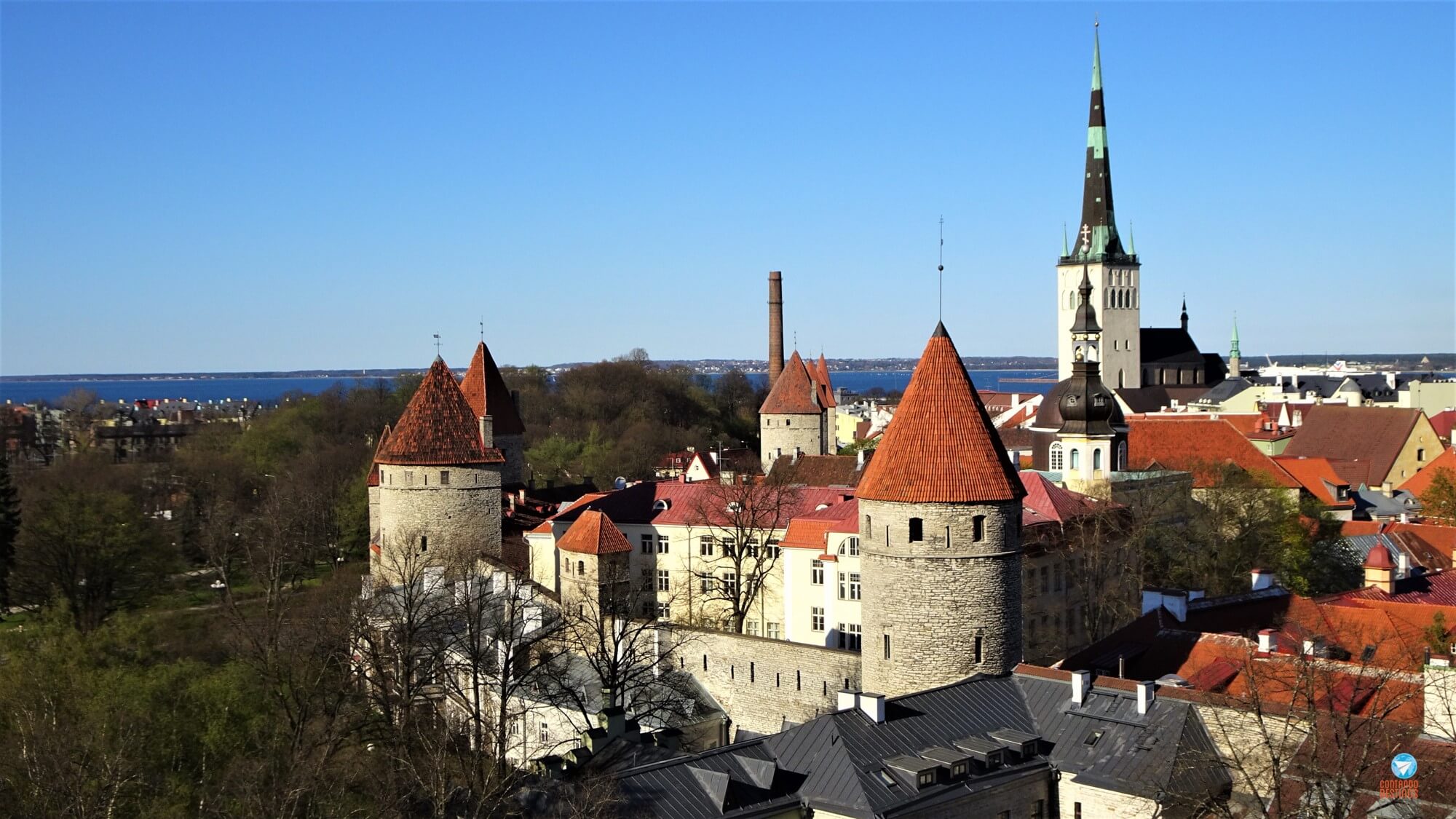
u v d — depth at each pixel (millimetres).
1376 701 52781
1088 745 61094
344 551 166250
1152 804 56875
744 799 54781
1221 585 112812
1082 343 143500
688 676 92500
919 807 55781
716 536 113562
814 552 107562
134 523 134250
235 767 71062
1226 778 58312
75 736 70562
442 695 84625
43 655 85812
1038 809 60375
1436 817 49375
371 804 65875
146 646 96000
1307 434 190000
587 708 86250
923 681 73938
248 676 83188
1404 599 81875
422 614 96875
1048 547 101312
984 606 73438
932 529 73188
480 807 52594
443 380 119312
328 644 83688
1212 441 159125
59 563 127438
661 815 52812
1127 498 123000
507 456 147000
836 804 55406
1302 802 52500
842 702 61906
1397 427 181875
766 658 88000
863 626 77125
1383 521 142250
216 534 154250
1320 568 116812
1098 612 102312
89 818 62594
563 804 51875
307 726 77250
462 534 116875
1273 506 122312
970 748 59812
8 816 63094
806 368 190375
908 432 74625
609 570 104500
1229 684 65562
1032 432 185750
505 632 89312
